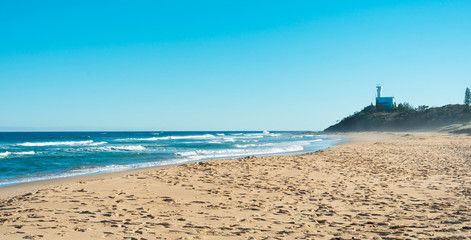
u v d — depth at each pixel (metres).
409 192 9.12
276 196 8.68
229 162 16.95
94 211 6.86
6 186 12.00
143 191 9.27
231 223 5.95
